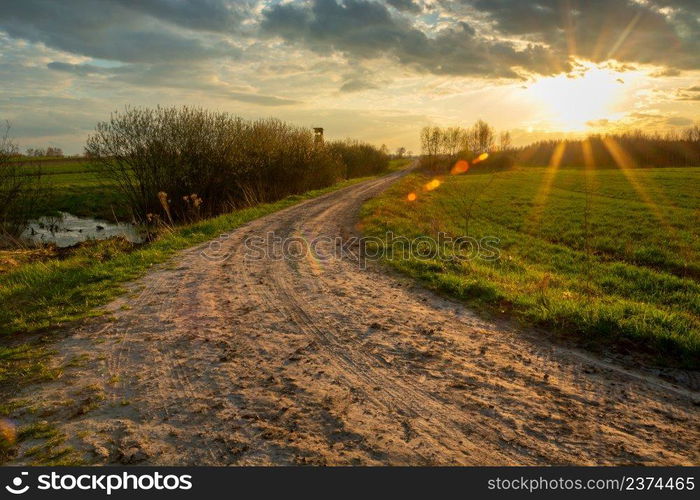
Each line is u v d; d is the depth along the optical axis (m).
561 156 97.50
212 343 5.80
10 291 8.21
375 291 8.45
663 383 4.74
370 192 32.97
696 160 76.81
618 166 82.56
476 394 4.51
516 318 6.77
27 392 4.49
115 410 4.16
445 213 26.42
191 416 4.05
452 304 7.64
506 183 48.06
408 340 5.96
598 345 5.68
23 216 20.55
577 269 12.95
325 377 4.87
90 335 6.04
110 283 8.65
